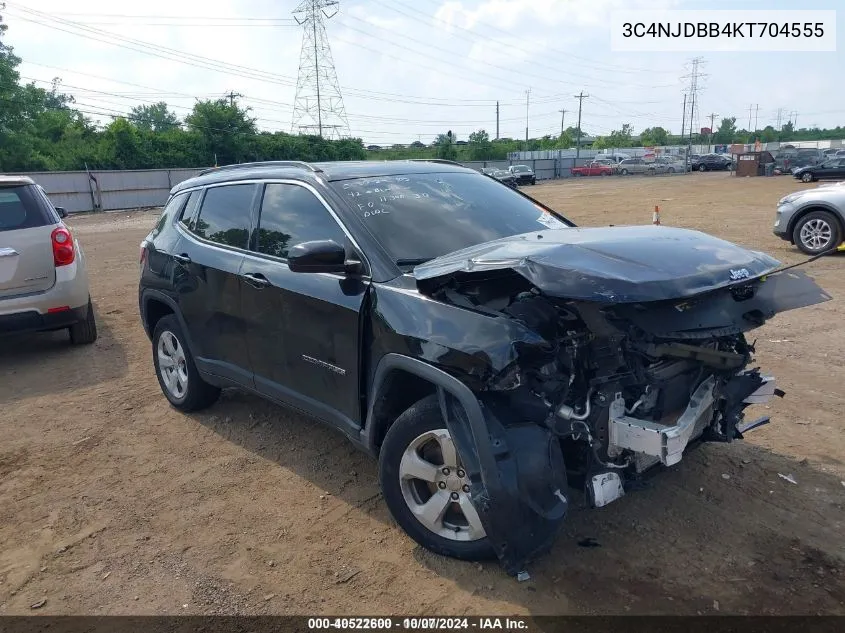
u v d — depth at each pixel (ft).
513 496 8.96
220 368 15.24
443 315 10.02
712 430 11.15
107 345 24.20
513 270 9.60
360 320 11.25
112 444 15.72
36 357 23.03
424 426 10.39
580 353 9.68
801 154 154.81
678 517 11.60
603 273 9.13
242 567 10.89
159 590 10.41
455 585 10.14
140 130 162.81
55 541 11.85
